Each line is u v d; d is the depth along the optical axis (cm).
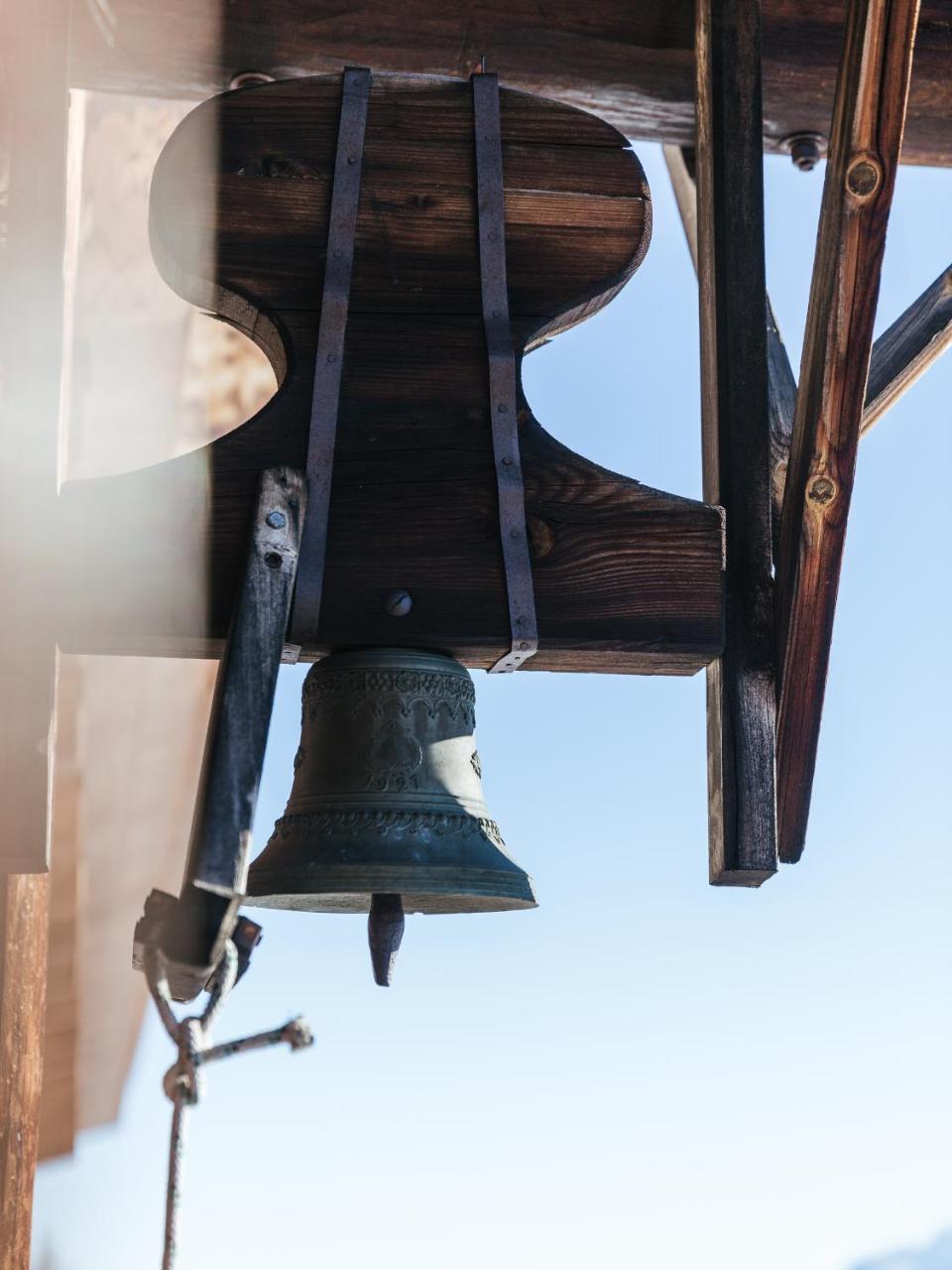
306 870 272
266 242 301
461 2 360
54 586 276
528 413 299
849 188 297
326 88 310
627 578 293
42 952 346
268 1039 215
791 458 317
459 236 306
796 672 313
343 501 288
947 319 365
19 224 298
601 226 310
